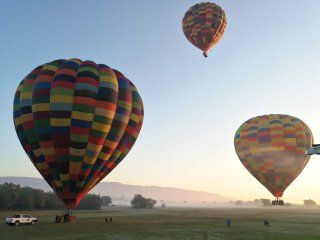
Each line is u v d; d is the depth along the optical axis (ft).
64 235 85.10
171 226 119.44
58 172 104.37
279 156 151.94
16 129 108.99
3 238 78.54
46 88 104.88
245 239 81.10
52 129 102.37
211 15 159.63
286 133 153.58
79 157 103.60
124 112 110.73
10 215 199.93
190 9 167.84
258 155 155.74
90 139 104.42
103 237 81.66
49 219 155.43
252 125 163.73
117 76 116.47
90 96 104.68
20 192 306.55
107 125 106.42
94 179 109.09
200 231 100.22
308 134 157.38
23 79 113.39
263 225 128.06
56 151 102.89
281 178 152.76
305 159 153.99
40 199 312.29
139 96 120.67
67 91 103.55
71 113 102.58
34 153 105.09
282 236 88.22
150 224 129.08
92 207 386.93
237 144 167.02
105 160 108.99
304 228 114.01
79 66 111.45
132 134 114.93
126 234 89.10
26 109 105.60
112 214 243.60
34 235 84.74
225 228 111.86
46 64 113.91
